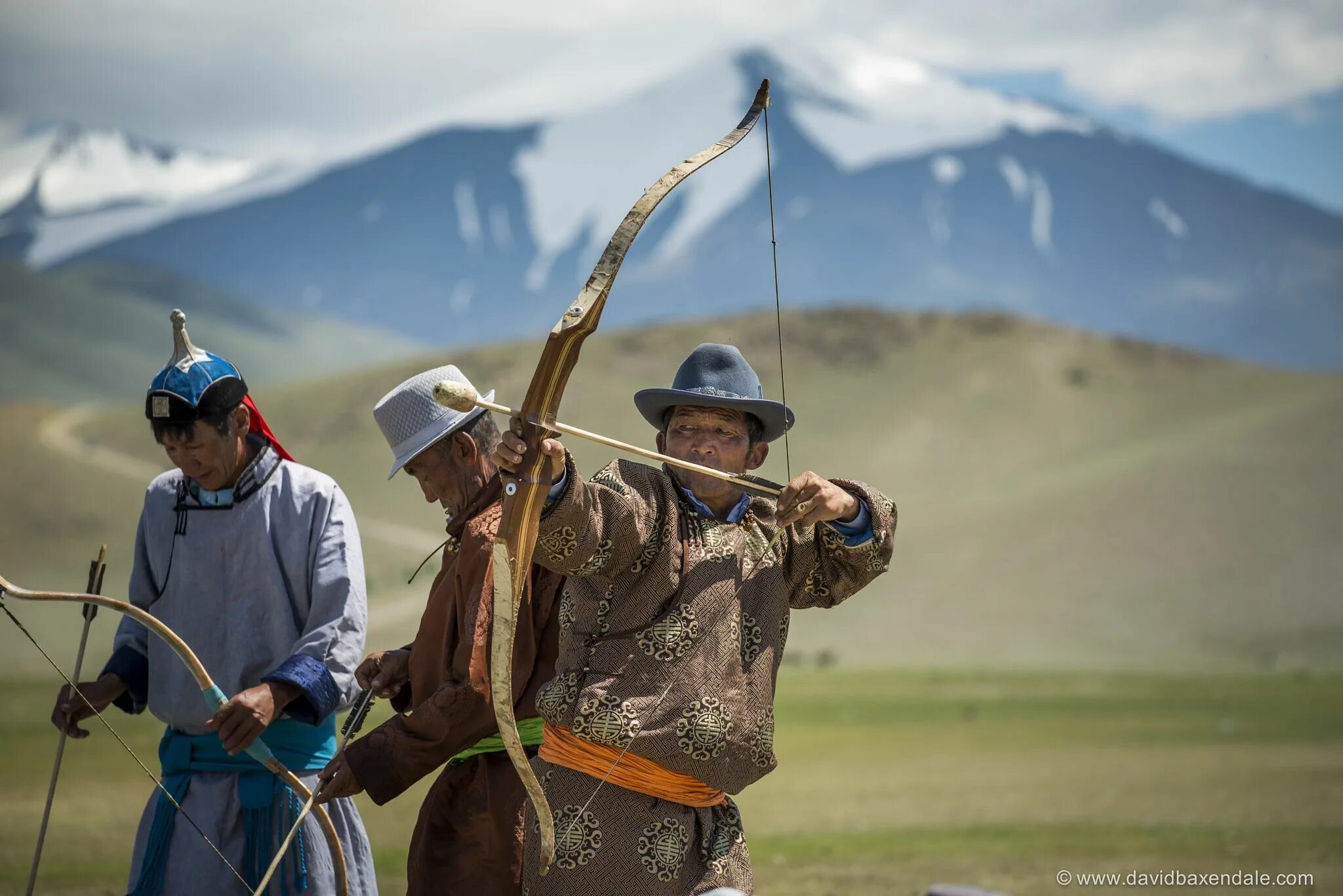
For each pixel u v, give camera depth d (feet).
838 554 47.57
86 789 248.11
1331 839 173.06
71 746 354.33
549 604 53.42
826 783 290.97
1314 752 347.15
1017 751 374.43
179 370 56.95
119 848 166.20
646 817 44.47
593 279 39.47
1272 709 545.03
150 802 58.23
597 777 44.62
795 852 171.53
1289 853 162.20
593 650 45.14
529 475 39.70
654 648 44.57
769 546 47.37
